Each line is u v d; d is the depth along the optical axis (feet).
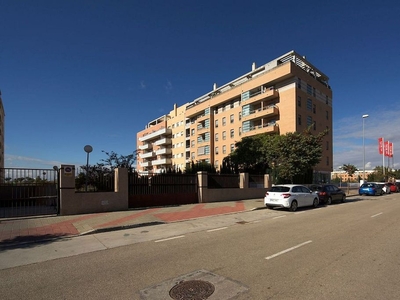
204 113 187.21
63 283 14.67
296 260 17.90
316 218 37.35
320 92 139.33
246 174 62.54
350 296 12.43
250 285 13.79
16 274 16.25
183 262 17.87
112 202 41.32
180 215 38.86
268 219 37.14
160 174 49.21
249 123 140.67
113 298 12.61
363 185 92.43
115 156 67.56
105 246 22.81
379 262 17.42
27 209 37.24
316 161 61.62
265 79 132.57
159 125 245.04
